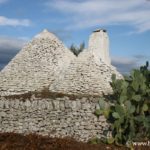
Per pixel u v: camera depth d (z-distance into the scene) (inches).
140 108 293.0
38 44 1512.1
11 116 1030.4
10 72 1453.0
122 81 292.8
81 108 1002.1
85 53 1380.4
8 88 1397.6
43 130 1016.2
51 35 1539.1
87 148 290.2
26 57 1483.8
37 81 1416.1
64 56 1508.4
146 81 307.9
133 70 298.5
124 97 285.0
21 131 1020.5
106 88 1283.2
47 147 283.9
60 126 1011.3
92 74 1310.3
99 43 1590.8
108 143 298.8
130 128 285.9
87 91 1267.2
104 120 976.9
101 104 290.0
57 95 1150.3
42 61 1469.0
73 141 309.7
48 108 1022.4
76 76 1311.5
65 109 1014.4
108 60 1622.8
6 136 311.0
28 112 1027.9
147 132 296.7
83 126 994.1
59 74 1389.0
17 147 284.5
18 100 1045.2
